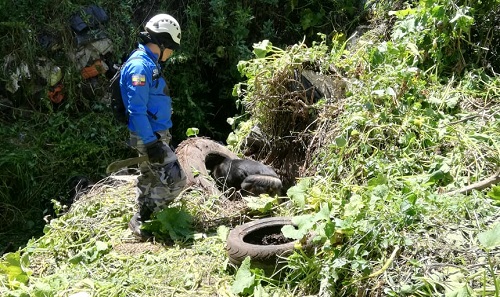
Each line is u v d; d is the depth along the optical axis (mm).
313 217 4047
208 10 9062
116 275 4402
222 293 4082
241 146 6680
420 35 6074
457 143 4887
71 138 8055
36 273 4621
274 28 9211
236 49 8789
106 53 8602
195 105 8820
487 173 4570
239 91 6715
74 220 5184
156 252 4738
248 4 9055
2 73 8250
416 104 5266
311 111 6277
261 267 4148
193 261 4520
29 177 7531
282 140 6543
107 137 8234
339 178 5047
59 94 8453
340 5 8695
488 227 3789
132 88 4605
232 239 4363
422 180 4570
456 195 4234
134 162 4766
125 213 5297
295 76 6367
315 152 5664
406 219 3893
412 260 3609
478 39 6125
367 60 5941
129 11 8898
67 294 4168
